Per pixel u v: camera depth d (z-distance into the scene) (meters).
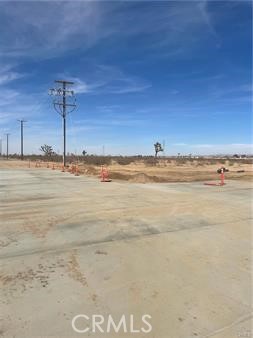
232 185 21.09
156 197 14.86
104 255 6.59
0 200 13.79
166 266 6.01
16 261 6.15
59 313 4.23
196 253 6.81
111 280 5.32
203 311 4.36
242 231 8.73
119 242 7.53
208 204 12.91
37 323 3.98
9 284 5.09
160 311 4.34
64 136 52.16
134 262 6.20
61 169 45.53
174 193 16.45
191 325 4.02
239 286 5.16
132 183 22.84
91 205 12.51
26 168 48.12
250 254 6.79
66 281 5.24
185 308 4.43
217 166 64.56
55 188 18.94
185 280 5.37
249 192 16.98
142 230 8.66
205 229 8.89
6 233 8.20
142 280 5.34
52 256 6.47
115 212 11.10
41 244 7.27
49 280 5.27
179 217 10.39
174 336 3.78
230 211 11.48
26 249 6.90
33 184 21.53
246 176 29.97
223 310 4.39
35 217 10.20
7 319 4.06
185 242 7.62
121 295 4.78
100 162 78.69
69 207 12.05
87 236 7.99
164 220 9.92
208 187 19.75
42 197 14.78
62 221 9.64
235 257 6.59
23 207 12.01
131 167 58.06
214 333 3.86
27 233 8.21
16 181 23.97
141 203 13.05
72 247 7.09
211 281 5.34
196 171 42.81
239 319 4.18
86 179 26.38
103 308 4.38
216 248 7.18
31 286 5.02
